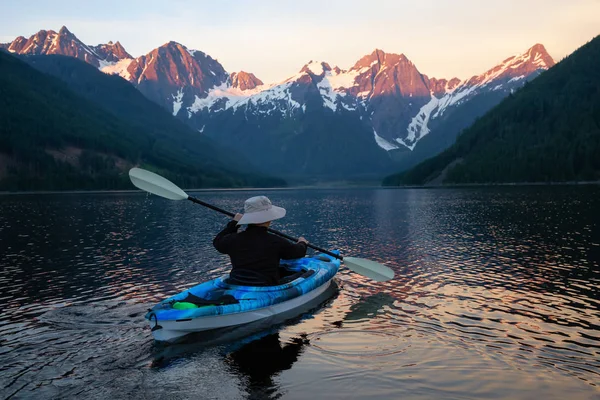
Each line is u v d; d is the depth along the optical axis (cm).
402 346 793
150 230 2834
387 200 7469
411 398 604
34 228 2939
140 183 1054
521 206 4572
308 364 715
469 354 756
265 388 634
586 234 2262
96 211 4862
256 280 928
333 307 1041
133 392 626
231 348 784
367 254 1806
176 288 1262
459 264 1565
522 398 604
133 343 816
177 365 716
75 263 1655
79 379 670
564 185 13725
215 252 1914
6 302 1112
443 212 4138
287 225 3080
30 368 710
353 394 616
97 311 1030
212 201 8175
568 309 1014
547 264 1530
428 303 1077
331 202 7100
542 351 768
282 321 930
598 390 627
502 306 1045
